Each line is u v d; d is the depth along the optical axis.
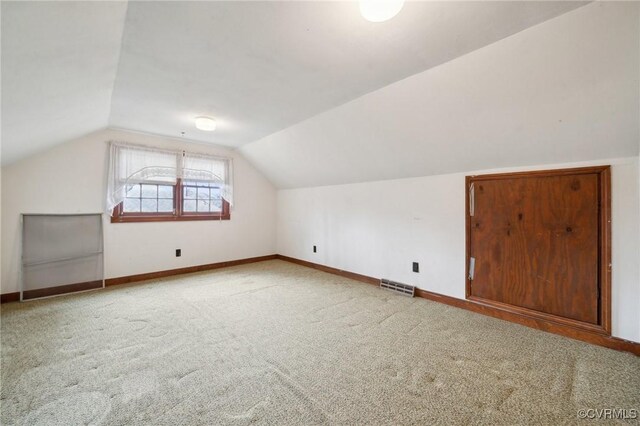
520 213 2.55
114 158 3.62
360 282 3.92
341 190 4.27
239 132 3.77
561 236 2.33
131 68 2.04
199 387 1.64
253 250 5.23
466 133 2.46
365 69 2.06
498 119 2.20
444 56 1.87
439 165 2.98
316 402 1.52
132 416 1.41
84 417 1.40
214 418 1.40
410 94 2.33
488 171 2.73
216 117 3.15
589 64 1.62
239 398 1.55
